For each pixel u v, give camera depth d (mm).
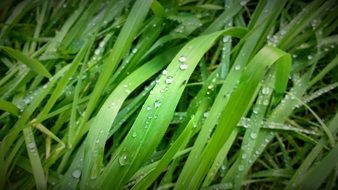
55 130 146
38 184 128
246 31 152
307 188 123
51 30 184
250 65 118
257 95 155
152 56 163
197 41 134
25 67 162
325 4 163
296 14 176
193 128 135
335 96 158
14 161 136
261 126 140
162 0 178
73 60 153
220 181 140
